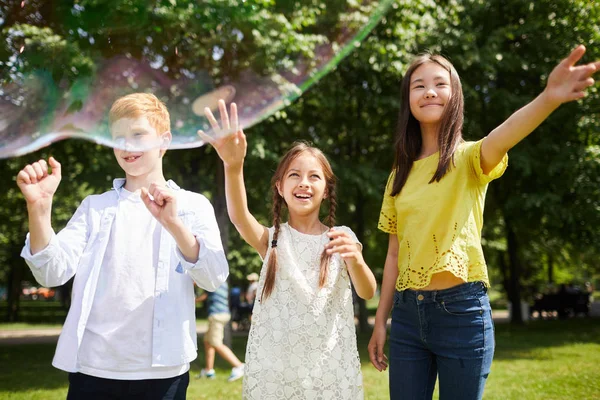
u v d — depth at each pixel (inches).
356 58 367.2
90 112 96.5
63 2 93.6
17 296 849.5
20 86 94.8
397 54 356.5
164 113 92.9
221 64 104.2
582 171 428.8
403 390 93.0
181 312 87.0
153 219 90.2
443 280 90.7
